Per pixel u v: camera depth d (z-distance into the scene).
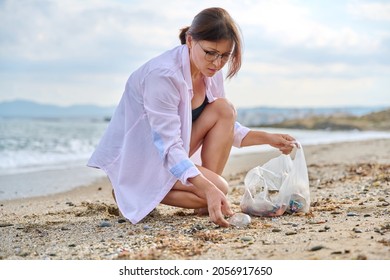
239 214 4.21
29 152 12.25
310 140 15.35
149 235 3.99
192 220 4.47
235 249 3.52
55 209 5.50
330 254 3.31
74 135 18.58
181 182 4.43
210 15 4.02
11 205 5.86
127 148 4.51
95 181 7.82
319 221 4.24
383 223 4.08
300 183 4.64
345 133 18.69
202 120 4.56
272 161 4.88
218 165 4.58
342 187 6.11
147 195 4.47
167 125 4.24
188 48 4.33
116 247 3.71
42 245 3.84
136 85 4.46
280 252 3.41
